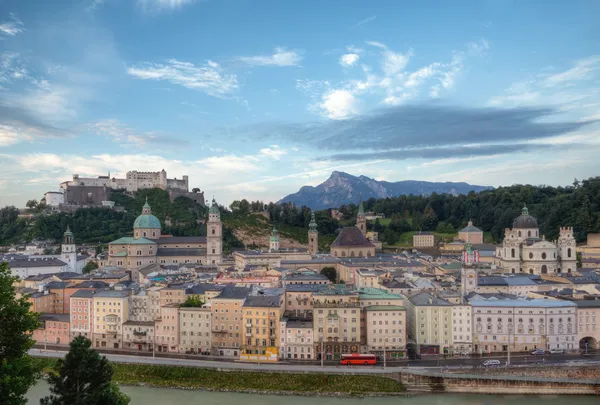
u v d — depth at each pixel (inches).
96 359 4835.1
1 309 3934.5
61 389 4677.7
